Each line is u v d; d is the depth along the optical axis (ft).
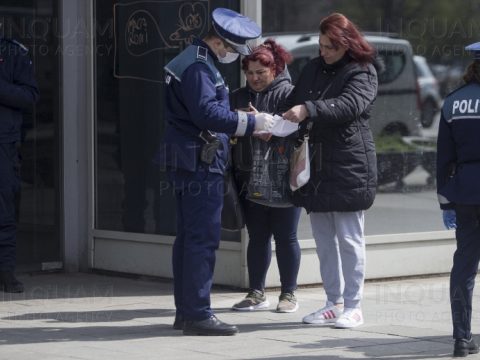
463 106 28.71
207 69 30.83
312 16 39.91
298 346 30.07
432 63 42.83
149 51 42.11
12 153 39.40
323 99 32.42
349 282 33.01
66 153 44.11
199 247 31.32
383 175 42.01
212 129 30.55
